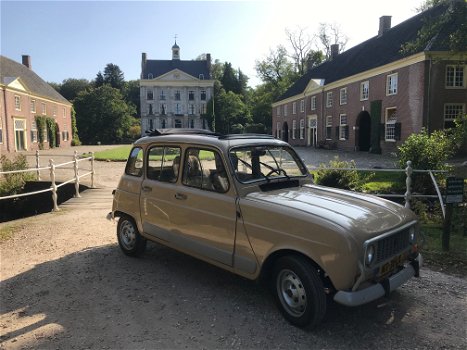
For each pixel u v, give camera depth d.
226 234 4.35
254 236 4.05
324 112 42.28
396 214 4.09
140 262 5.80
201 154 4.73
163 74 88.69
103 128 78.56
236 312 4.18
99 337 3.75
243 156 4.61
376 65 31.62
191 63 92.88
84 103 78.12
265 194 4.34
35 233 7.68
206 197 4.57
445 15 18.70
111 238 7.22
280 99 58.06
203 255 4.66
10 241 7.13
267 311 4.19
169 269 5.49
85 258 6.05
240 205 4.20
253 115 84.75
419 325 3.89
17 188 14.89
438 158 9.39
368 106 33.00
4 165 15.53
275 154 4.98
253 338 3.68
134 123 96.38
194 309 4.27
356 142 35.50
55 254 6.31
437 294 4.59
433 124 25.58
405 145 9.81
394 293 4.61
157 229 5.33
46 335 3.81
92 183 14.44
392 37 33.91
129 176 5.90
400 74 28.23
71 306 4.41
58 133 57.28
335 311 4.16
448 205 6.07
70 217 9.21
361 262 3.41
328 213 3.73
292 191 4.54
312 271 3.65
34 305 4.46
